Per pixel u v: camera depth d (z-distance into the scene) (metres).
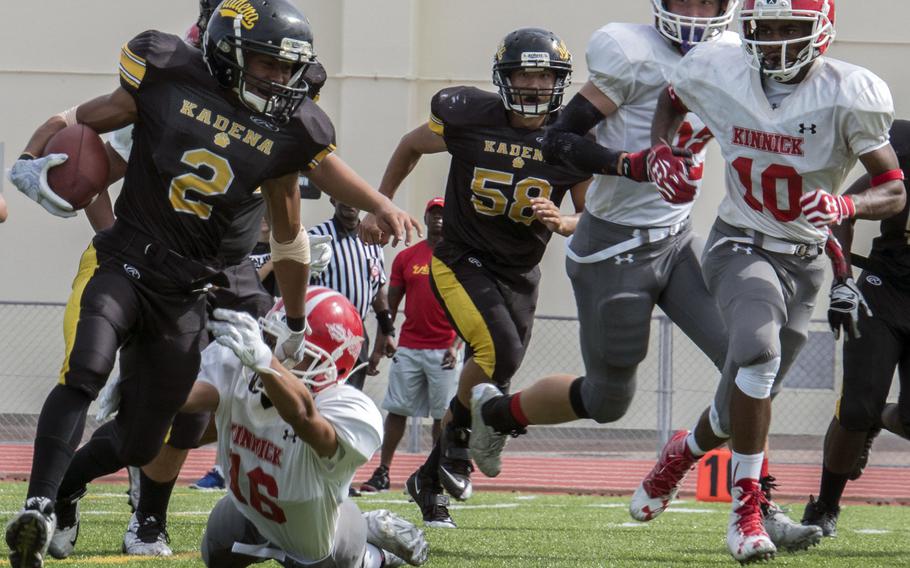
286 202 13.02
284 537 11.65
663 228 17.02
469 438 19.44
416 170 46.44
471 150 19.00
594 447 43.16
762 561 14.80
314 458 11.10
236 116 12.66
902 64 45.50
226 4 12.32
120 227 12.97
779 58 14.12
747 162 14.78
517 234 19.20
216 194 12.75
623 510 26.12
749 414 14.73
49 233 47.12
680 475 16.95
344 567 11.95
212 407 11.50
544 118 19.05
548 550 17.56
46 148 12.87
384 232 13.75
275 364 10.37
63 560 15.05
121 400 13.18
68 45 47.47
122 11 47.47
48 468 11.65
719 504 28.58
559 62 18.55
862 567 16.38
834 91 14.20
